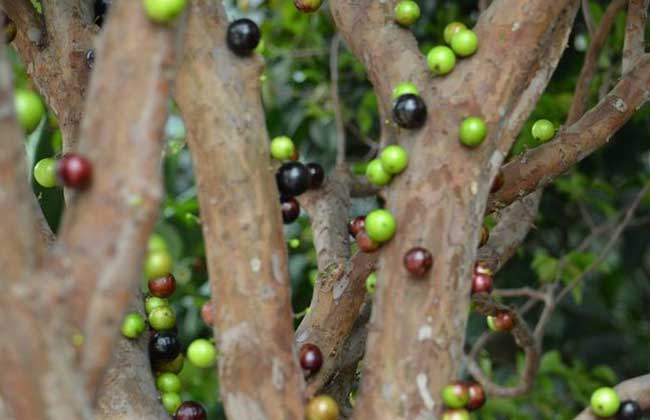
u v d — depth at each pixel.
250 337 1.06
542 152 1.27
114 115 0.96
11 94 0.91
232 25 1.08
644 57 1.33
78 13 1.29
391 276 1.09
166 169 2.10
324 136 2.34
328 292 1.24
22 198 0.91
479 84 1.11
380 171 1.12
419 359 1.07
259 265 1.07
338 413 1.15
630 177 2.41
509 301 2.31
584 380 2.10
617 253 2.82
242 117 1.07
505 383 2.25
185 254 2.06
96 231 0.95
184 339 2.08
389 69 1.17
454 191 1.09
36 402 0.92
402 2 1.19
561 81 2.16
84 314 0.95
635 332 2.62
